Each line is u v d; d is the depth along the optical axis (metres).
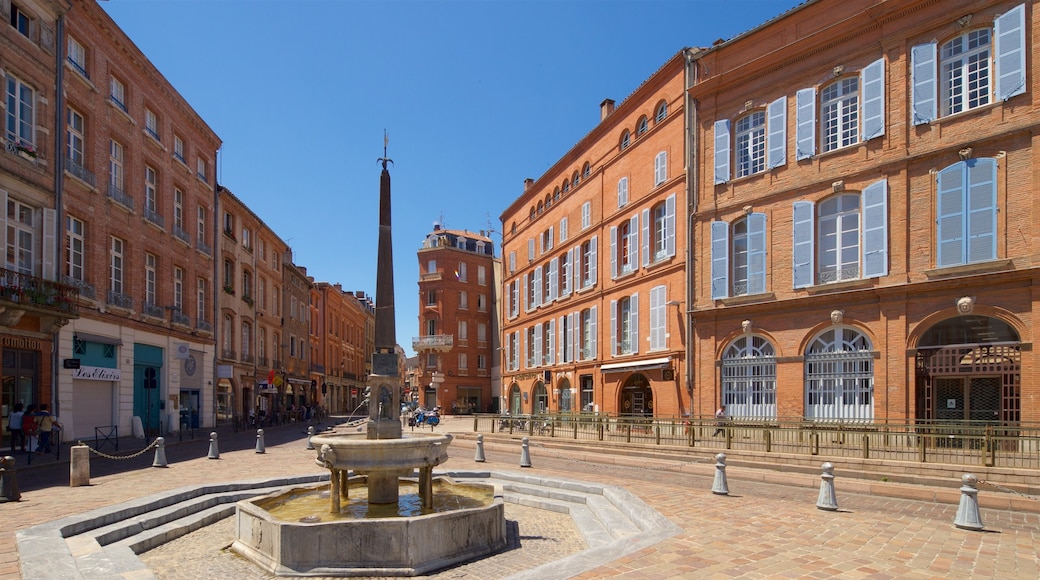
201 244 30.69
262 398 39.78
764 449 15.00
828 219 19.17
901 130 17.39
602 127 30.92
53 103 19.62
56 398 19.12
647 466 15.54
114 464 15.99
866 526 8.30
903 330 16.84
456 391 55.81
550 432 21.53
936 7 16.88
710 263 22.30
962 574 6.03
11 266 18.05
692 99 23.45
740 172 21.92
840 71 18.91
